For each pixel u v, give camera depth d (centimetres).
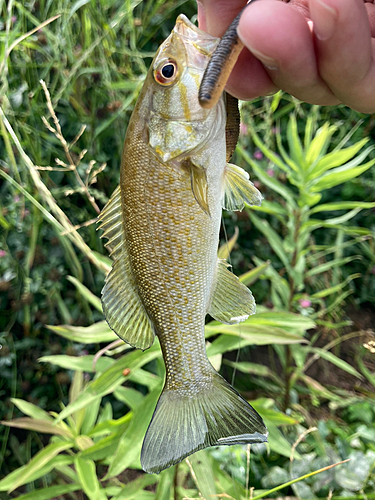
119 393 28
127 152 14
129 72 42
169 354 16
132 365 24
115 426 26
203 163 14
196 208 14
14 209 39
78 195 43
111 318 15
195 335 16
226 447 32
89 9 38
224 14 14
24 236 40
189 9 49
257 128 44
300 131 50
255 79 15
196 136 14
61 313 41
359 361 41
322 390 38
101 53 39
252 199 15
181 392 16
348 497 28
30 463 25
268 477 31
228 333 25
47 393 41
